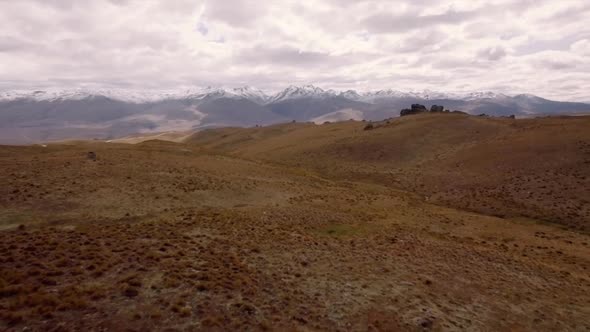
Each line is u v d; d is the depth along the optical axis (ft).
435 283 69.15
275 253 74.79
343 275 67.82
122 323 40.93
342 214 122.11
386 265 75.72
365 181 221.66
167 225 84.69
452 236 110.73
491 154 225.97
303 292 58.13
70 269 52.49
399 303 58.80
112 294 46.73
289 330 45.70
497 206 156.04
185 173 152.87
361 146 298.15
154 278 53.01
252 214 108.17
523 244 109.50
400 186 204.54
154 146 253.03
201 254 66.13
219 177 156.15
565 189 160.04
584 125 247.09
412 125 341.62
